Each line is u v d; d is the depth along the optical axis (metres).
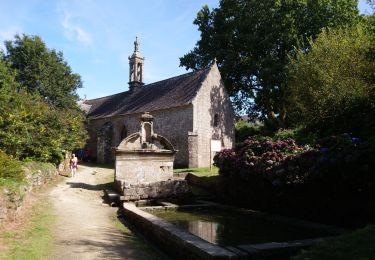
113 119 33.91
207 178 14.88
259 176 10.20
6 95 16.44
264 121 31.59
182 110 25.61
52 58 34.06
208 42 29.98
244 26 27.53
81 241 7.38
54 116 20.67
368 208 7.41
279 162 9.61
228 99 28.00
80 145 26.25
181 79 30.14
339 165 7.67
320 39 21.34
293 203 9.39
